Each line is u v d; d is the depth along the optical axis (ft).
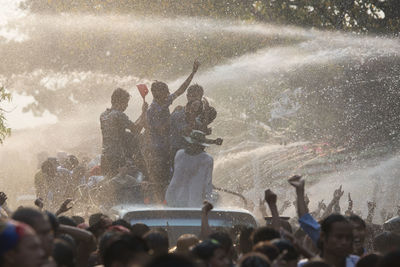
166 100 90.68
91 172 109.70
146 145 91.56
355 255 53.31
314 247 54.85
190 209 75.25
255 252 43.78
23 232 34.06
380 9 186.80
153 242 50.70
